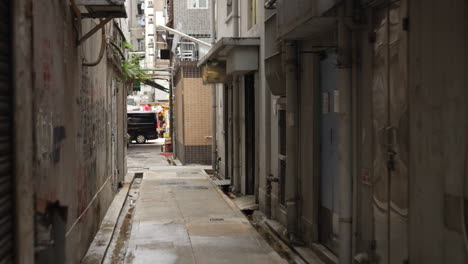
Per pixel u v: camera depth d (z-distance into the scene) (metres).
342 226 5.65
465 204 3.57
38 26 4.27
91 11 6.12
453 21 3.69
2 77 3.54
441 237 3.87
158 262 6.79
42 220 4.37
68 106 5.66
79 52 6.41
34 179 4.07
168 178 15.66
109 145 10.32
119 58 11.62
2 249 3.49
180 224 9.08
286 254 7.29
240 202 11.43
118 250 7.52
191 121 19.95
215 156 16.69
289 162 7.67
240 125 12.52
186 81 19.89
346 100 5.56
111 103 10.77
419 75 4.16
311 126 7.16
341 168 5.63
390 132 4.73
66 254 5.42
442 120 3.84
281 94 8.41
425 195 4.09
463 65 3.58
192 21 22.45
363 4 5.14
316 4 5.35
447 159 3.79
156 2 53.94
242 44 9.99
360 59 5.43
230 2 13.65
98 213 8.35
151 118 38.91
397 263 4.61
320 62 7.01
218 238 8.05
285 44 7.67
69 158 5.68
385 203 4.84
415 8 4.21
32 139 3.97
